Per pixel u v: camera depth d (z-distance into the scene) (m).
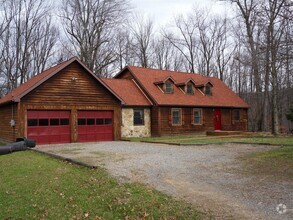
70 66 20.91
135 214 6.16
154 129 25.64
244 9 26.42
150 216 6.02
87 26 40.62
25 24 38.41
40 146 18.50
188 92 28.75
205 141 20.08
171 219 5.85
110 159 12.46
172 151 15.11
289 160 11.41
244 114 32.62
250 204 6.48
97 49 41.38
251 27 25.27
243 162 11.45
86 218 6.12
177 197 7.06
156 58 48.78
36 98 19.42
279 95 33.03
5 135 21.72
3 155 15.12
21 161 12.46
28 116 19.22
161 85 27.33
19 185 8.56
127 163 11.42
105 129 22.55
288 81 27.17
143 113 25.59
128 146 17.91
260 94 32.69
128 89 26.33
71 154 14.27
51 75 19.80
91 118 21.92
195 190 7.65
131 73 28.14
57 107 20.23
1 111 23.03
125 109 24.50
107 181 8.52
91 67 40.09
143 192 7.40
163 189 7.75
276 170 9.75
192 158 12.65
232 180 8.62
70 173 9.73
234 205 6.45
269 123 32.31
